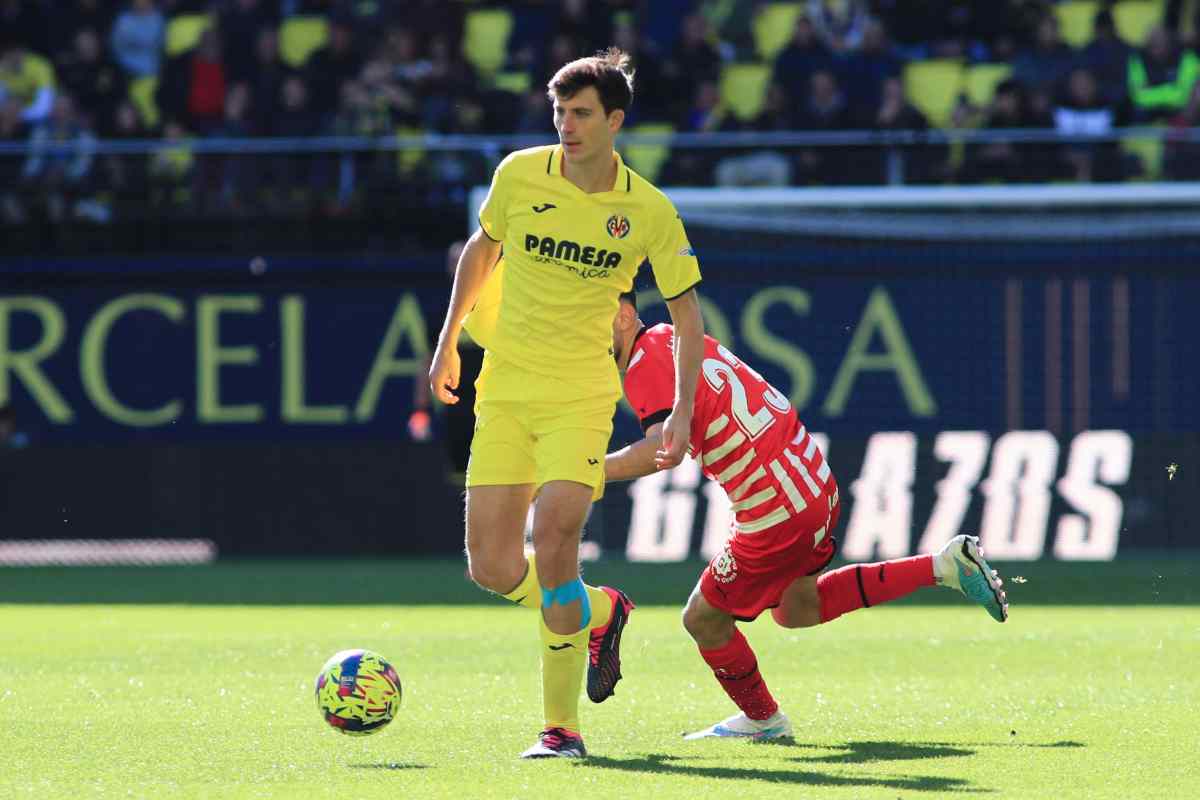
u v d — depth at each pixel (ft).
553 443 60.13
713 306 178.50
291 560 181.37
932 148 185.47
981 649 100.12
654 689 81.97
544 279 60.13
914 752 60.90
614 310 61.16
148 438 182.50
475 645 103.55
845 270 177.47
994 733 65.98
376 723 62.34
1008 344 175.63
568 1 209.77
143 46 219.61
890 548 174.70
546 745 60.08
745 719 66.39
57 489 182.80
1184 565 167.53
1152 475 172.86
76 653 99.40
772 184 187.01
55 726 68.23
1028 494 173.78
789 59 204.74
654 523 174.29
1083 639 105.70
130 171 188.44
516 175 60.80
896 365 176.45
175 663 93.66
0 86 213.05
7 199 187.42
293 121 205.77
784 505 63.62
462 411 152.97
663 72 208.03
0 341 183.73
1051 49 207.82
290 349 182.29
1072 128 202.28
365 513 181.57
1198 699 76.38
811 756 60.08
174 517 182.19
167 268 183.42
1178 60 203.41
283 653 99.09
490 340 64.03
